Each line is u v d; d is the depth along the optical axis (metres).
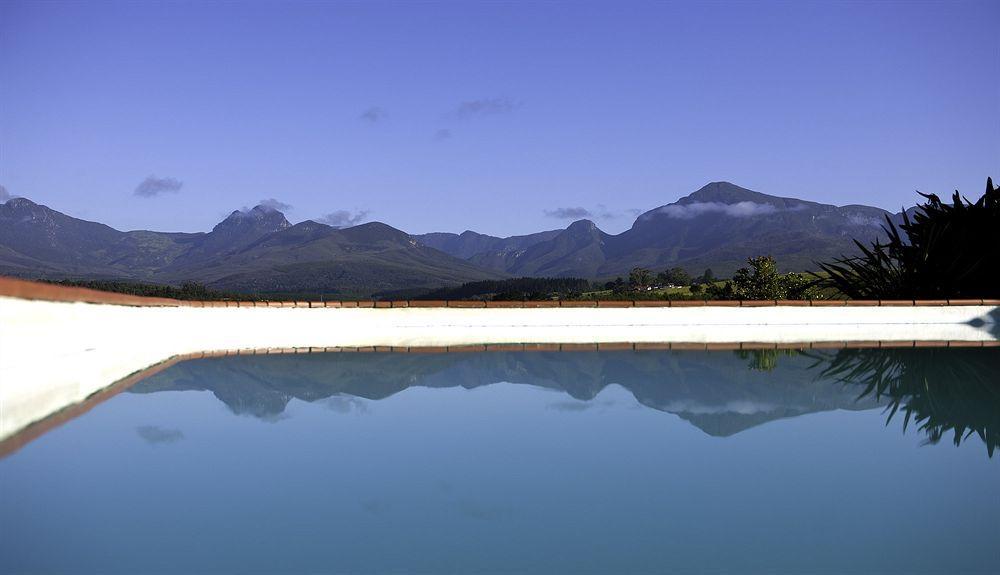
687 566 4.09
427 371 11.91
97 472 5.78
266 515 4.88
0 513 4.82
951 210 30.30
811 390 10.02
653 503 5.20
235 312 20.72
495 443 6.94
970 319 23.61
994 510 5.04
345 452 6.56
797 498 5.30
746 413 8.45
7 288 10.05
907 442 6.97
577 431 7.47
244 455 6.40
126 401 8.79
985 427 7.64
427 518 4.86
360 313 21.67
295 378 10.99
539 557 4.23
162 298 18.66
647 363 13.04
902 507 5.10
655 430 7.51
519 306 22.39
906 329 21.41
